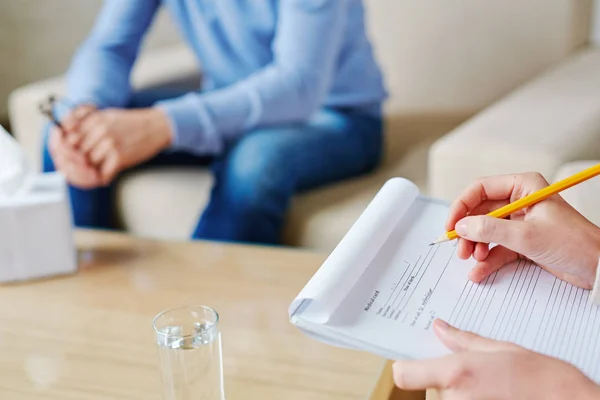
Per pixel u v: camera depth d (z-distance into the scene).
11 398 0.82
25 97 1.78
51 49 2.29
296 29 1.57
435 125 1.86
